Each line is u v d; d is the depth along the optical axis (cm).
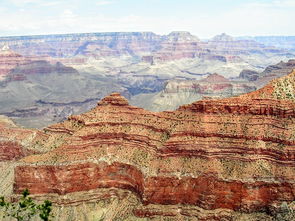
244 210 12706
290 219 11919
